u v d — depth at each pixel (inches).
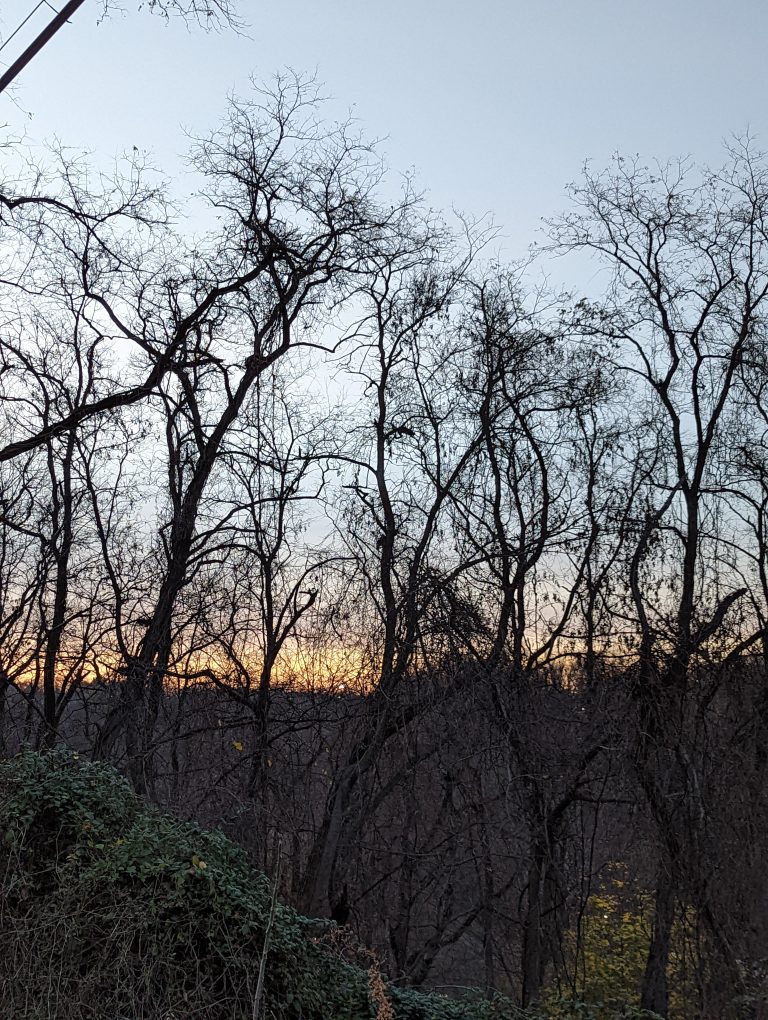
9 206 752.3
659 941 655.8
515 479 847.1
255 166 815.7
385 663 724.7
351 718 717.9
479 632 739.4
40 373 880.3
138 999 370.3
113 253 838.5
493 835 709.3
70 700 826.2
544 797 723.4
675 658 734.5
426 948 735.1
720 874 647.1
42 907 382.9
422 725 720.3
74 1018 354.6
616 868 729.0
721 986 605.9
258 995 343.9
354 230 831.7
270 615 776.3
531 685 745.6
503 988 754.8
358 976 466.9
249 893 439.5
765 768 693.9
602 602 780.0
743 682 725.9
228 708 748.0
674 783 697.6
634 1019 536.7
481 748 705.0
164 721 742.5
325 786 711.7
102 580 853.2
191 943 393.4
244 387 837.8
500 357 845.8
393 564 765.9
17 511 893.2
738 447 838.5
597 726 722.8
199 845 459.5
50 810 436.8
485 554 793.6
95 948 382.6
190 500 828.6
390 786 710.5
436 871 715.4
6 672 788.0
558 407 847.7
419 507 812.6
